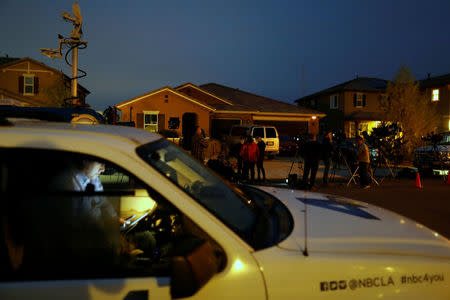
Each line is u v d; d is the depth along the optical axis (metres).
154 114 24.84
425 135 22.69
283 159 22.52
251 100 31.92
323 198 2.53
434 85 31.16
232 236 1.53
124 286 1.37
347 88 34.22
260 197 2.47
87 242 1.62
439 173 13.96
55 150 1.53
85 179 1.84
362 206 2.38
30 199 1.56
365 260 1.58
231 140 21.94
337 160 14.48
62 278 1.41
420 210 7.77
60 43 13.09
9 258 1.44
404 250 1.70
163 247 2.02
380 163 14.98
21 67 29.83
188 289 1.28
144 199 2.35
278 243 1.63
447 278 1.65
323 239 1.69
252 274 1.44
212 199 2.03
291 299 1.45
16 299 1.33
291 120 29.83
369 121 34.16
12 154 1.52
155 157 1.75
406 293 1.57
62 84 24.20
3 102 9.91
